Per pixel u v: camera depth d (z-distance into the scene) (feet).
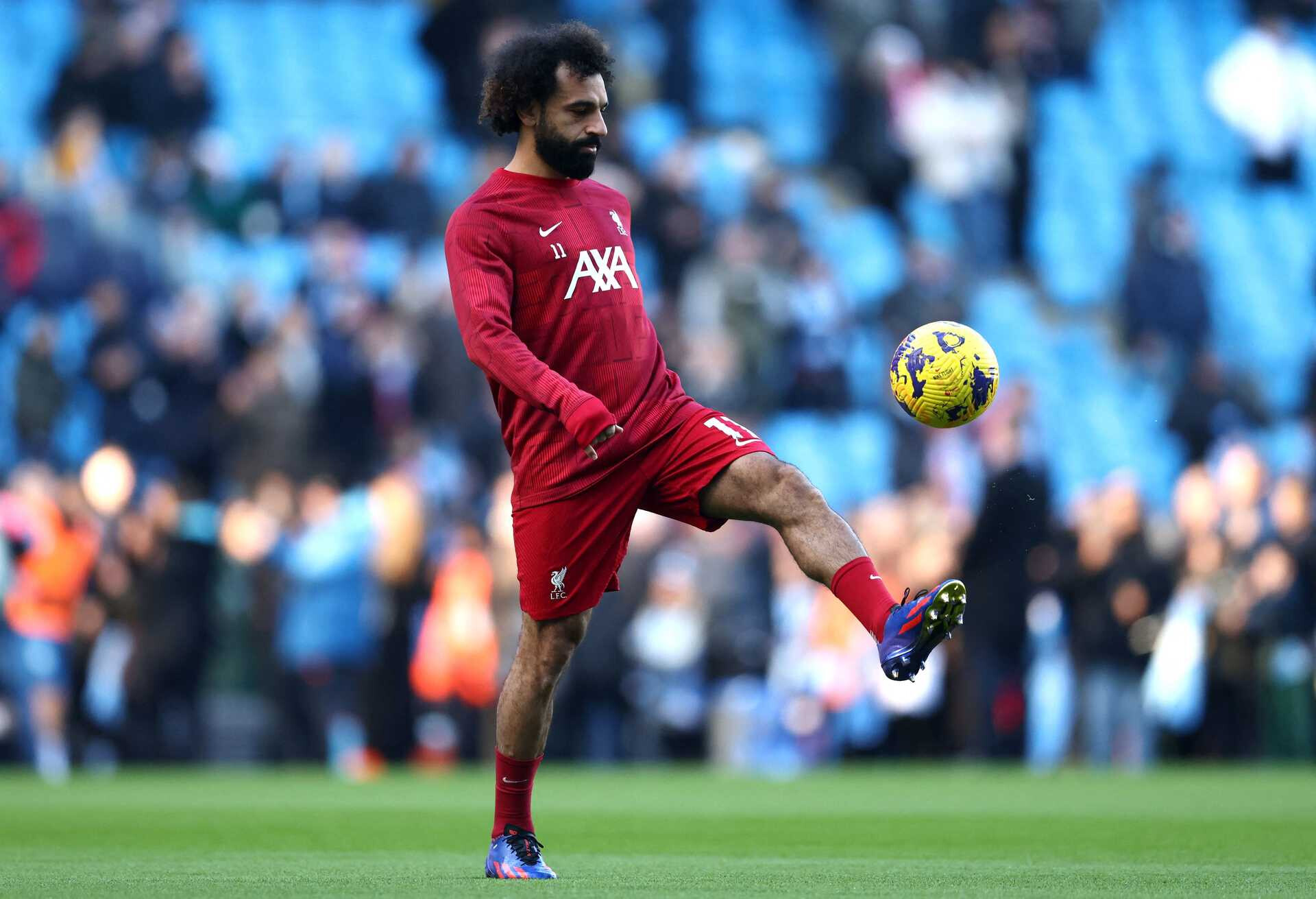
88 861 66.90
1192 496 165.78
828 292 193.26
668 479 55.42
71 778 140.56
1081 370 215.10
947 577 158.20
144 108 203.82
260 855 70.08
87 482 150.20
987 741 158.71
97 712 151.12
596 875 58.29
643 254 201.98
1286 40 252.21
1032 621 158.30
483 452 172.45
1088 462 207.72
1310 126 251.19
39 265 184.44
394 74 237.45
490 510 168.96
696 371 184.24
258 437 164.14
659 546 159.43
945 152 224.74
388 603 153.69
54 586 146.82
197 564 152.76
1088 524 158.40
